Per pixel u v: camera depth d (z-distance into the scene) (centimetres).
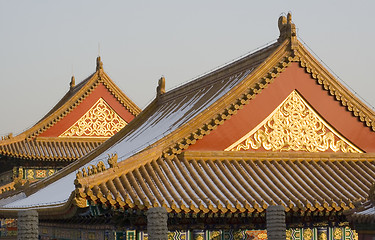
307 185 4588
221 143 4762
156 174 4441
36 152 9250
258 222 4575
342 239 4712
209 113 4769
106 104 9812
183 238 4419
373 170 4919
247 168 4653
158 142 4644
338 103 5025
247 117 4828
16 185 7150
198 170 4550
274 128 4875
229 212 4178
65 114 9600
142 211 4062
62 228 6009
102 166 4225
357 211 3622
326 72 5000
